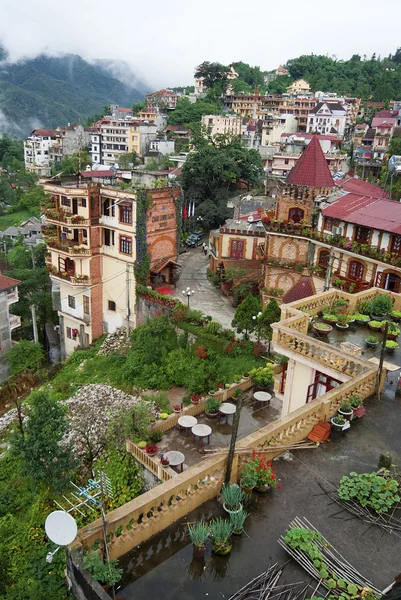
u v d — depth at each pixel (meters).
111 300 45.91
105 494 23.52
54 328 54.62
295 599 10.56
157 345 37.69
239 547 11.87
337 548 11.88
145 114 141.88
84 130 146.12
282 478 14.11
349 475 14.22
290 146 101.94
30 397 38.28
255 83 177.75
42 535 21.58
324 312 24.12
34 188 118.50
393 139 90.50
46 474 20.05
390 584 10.91
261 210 52.97
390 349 21.20
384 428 16.55
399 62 199.88
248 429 28.58
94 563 10.51
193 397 30.92
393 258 35.41
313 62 180.38
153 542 11.99
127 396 34.16
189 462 25.59
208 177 74.00
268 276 44.12
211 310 44.94
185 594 10.70
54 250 45.78
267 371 32.50
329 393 16.78
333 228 40.12
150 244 44.78
